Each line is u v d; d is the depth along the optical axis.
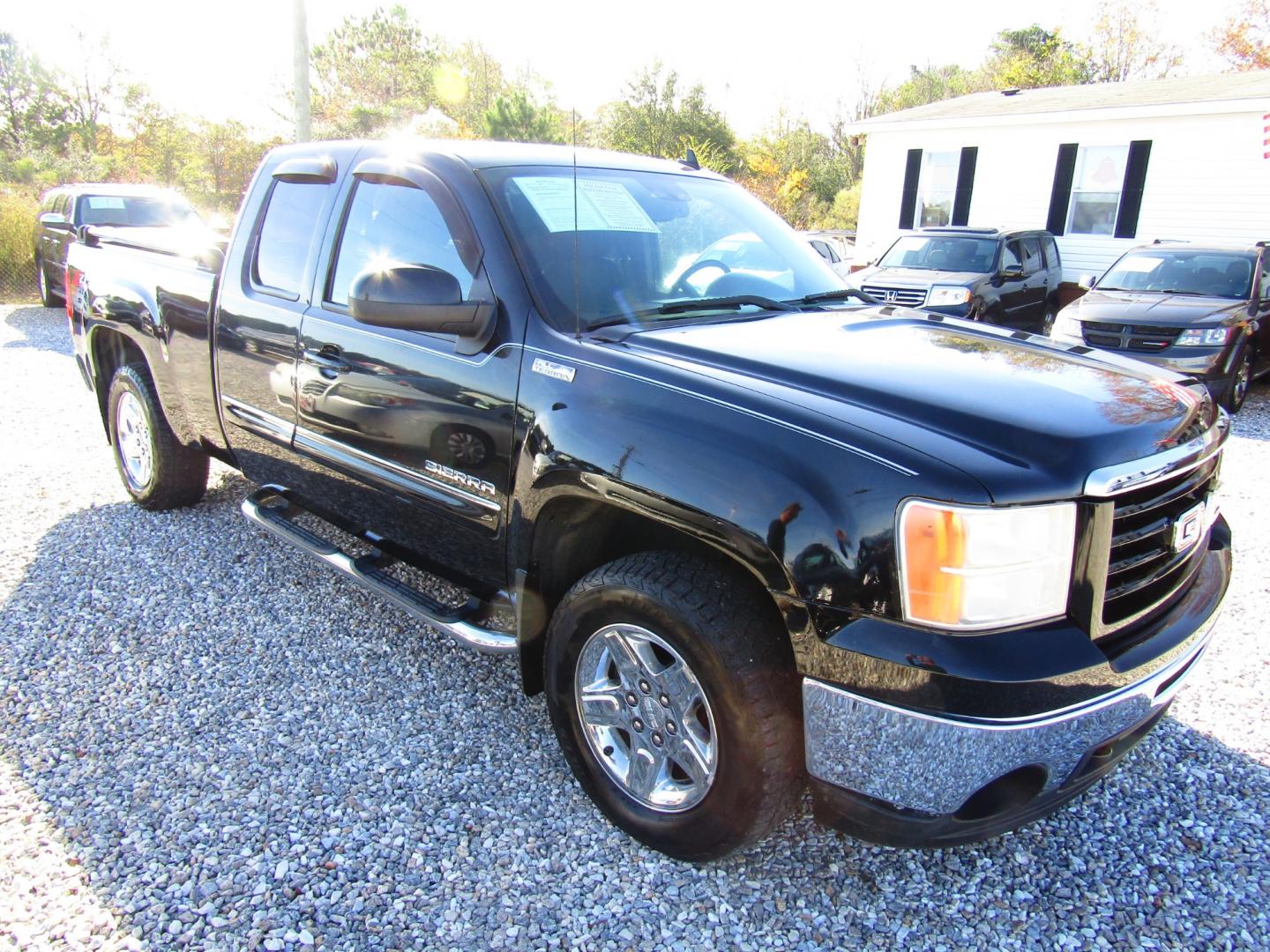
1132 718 2.13
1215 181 14.95
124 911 2.24
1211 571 2.59
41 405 7.59
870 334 2.81
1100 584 2.01
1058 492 1.93
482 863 2.46
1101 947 2.25
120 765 2.83
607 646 2.48
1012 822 2.12
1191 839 2.65
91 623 3.75
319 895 2.32
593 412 2.42
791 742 2.16
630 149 34.56
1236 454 7.30
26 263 16.62
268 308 3.63
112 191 13.89
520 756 2.94
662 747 2.40
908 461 1.95
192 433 4.40
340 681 3.37
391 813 2.65
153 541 4.59
